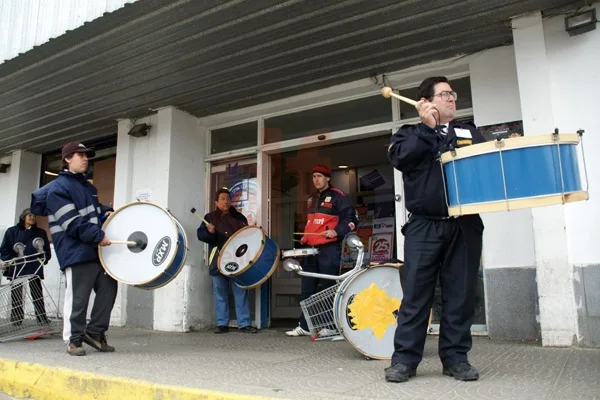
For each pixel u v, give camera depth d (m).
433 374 3.11
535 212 4.25
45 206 4.42
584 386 2.71
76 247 4.17
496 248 4.69
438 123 2.92
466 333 2.96
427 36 4.78
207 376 3.22
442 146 2.87
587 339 3.99
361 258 4.27
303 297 5.48
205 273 6.53
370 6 4.30
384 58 5.23
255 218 6.50
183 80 5.75
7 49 5.30
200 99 6.32
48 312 6.12
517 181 2.39
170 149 6.47
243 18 4.49
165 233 4.22
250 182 6.64
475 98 5.03
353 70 5.50
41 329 5.44
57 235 4.20
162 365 3.66
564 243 4.11
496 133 4.87
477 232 2.96
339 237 5.29
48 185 4.42
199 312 6.34
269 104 6.37
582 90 4.24
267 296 6.36
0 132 7.65
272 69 5.46
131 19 4.51
